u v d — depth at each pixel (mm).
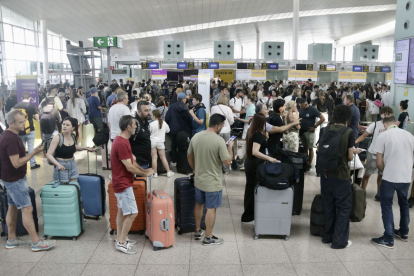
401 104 6793
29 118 7262
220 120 4066
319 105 10773
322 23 41469
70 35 32250
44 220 4297
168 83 19188
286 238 4344
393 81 8703
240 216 5125
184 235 4531
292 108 5832
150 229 4141
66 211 4266
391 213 4199
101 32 32219
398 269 3672
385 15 37469
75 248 4129
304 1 28344
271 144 5031
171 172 7012
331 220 4250
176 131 7305
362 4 30891
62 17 24562
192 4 24797
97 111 10273
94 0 20844
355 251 4066
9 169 3898
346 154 4043
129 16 26516
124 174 3922
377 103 11750
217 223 4867
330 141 4043
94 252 4027
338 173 4043
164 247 4113
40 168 7699
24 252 4035
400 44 8320
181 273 3566
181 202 4469
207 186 4039
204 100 7496
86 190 4938
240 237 4430
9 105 8367
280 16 36000
